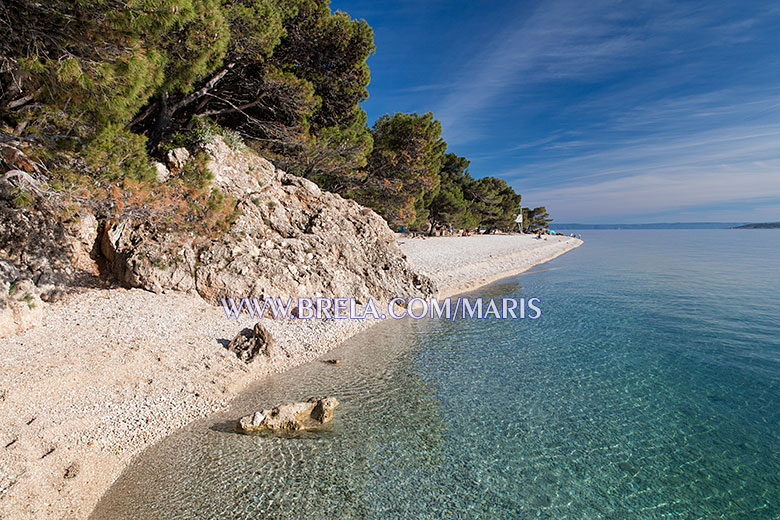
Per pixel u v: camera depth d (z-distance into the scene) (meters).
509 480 7.53
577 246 90.19
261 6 18.75
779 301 24.61
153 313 14.29
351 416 9.79
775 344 16.02
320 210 23.38
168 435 8.53
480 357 14.37
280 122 26.06
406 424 9.48
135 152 12.72
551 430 9.41
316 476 7.42
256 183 21.66
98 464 7.30
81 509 6.29
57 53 8.77
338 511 6.53
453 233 80.38
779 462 8.25
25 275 12.50
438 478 7.51
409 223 39.19
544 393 11.42
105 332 12.22
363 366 13.30
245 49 19.58
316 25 23.39
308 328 16.62
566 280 33.81
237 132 24.73
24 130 10.38
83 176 11.42
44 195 11.21
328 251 21.47
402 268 24.62
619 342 16.27
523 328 18.41
